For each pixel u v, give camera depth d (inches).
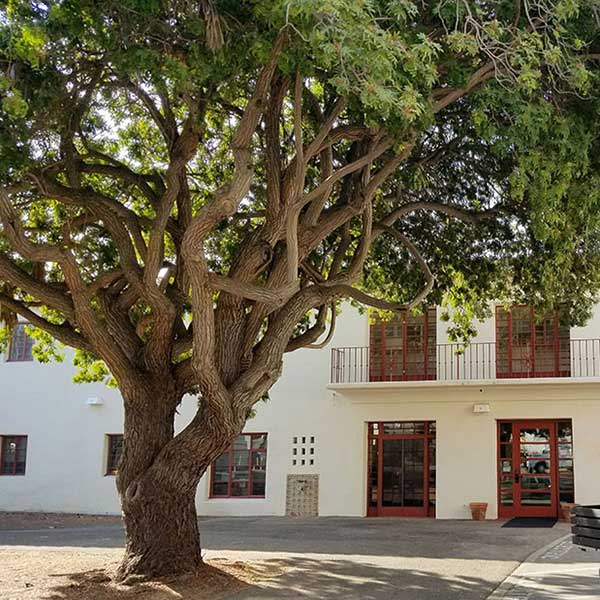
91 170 434.6
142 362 414.3
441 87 371.6
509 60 329.7
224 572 406.6
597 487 735.1
